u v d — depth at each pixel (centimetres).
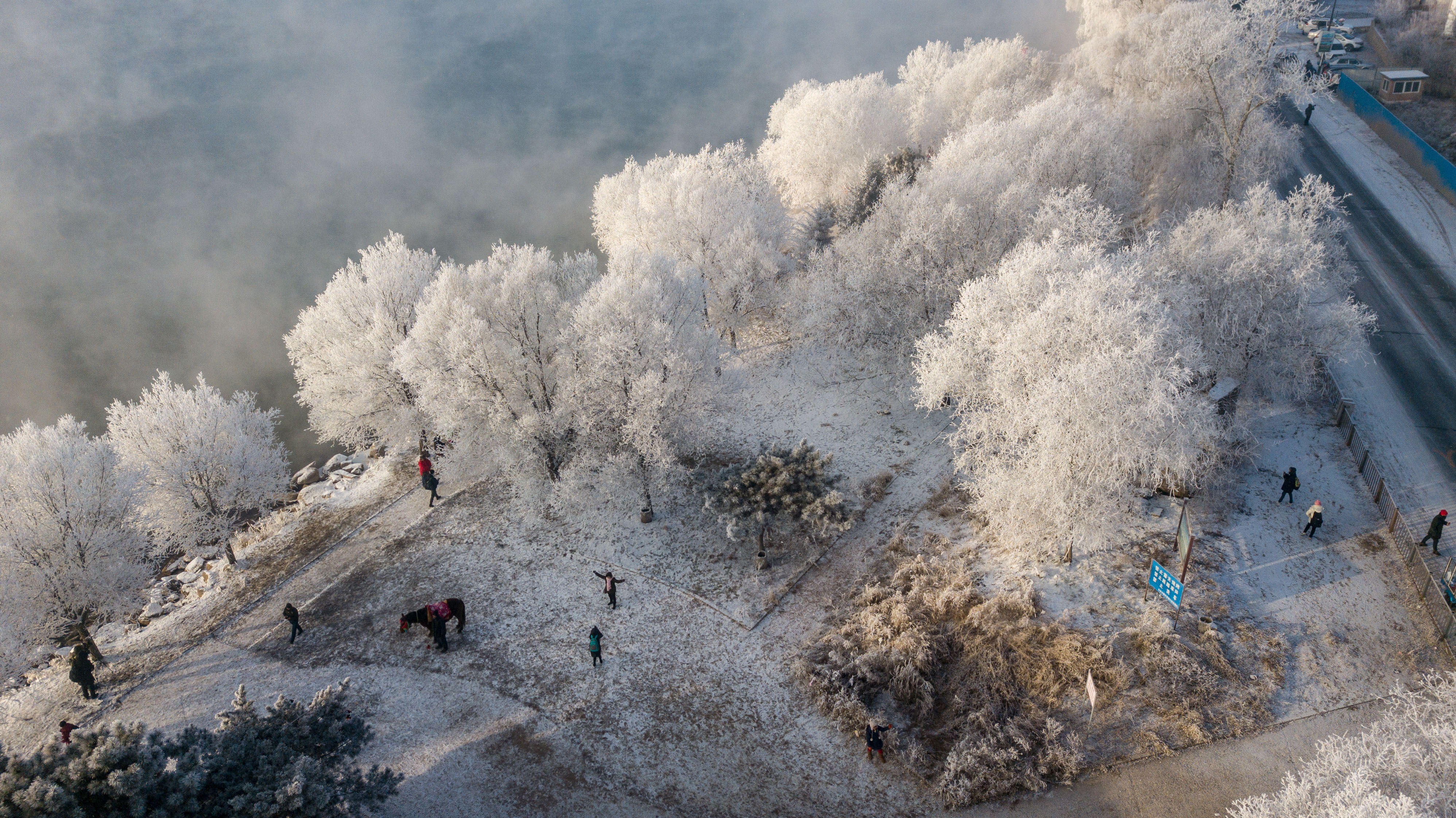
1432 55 7281
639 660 2811
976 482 3009
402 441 4278
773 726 2508
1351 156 5872
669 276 3756
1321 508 2673
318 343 4272
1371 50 8150
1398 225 4884
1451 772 1667
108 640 3344
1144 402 2417
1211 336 3144
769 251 4747
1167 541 2769
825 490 3166
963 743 2291
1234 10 4744
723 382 3744
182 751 1991
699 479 3441
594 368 3281
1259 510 2847
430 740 2572
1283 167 4781
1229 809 2016
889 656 2597
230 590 3481
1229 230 3195
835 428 3934
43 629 2977
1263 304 3058
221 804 1883
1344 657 2314
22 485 2961
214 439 3641
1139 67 5100
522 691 2731
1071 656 2403
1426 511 2773
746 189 5353
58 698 2959
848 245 4375
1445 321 3912
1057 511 2556
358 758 2516
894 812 2203
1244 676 2300
